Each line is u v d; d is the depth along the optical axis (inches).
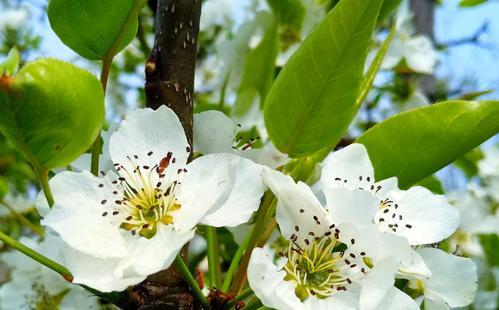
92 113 3.9
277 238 6.3
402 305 4.1
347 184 4.8
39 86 3.7
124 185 4.4
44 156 4.1
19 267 6.9
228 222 4.1
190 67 4.9
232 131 5.4
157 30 4.9
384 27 10.0
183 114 4.8
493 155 10.1
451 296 4.9
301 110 5.0
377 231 4.2
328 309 4.3
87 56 4.8
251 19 9.2
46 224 4.1
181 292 4.4
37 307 6.8
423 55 10.2
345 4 4.6
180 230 4.2
